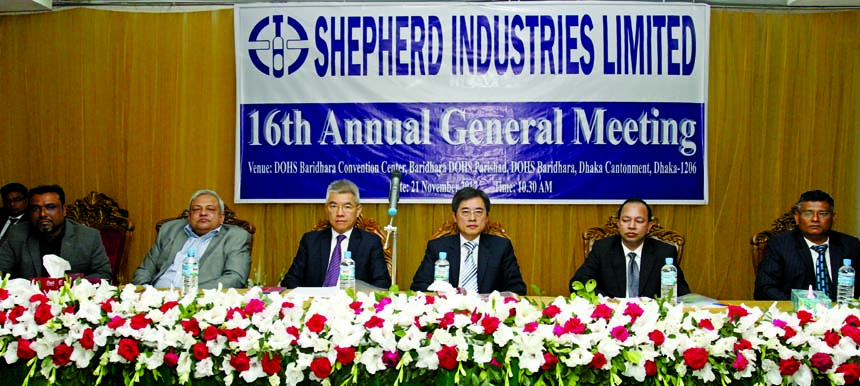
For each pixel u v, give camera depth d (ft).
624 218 9.68
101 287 6.29
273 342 5.70
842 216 12.96
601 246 10.04
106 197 12.95
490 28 12.76
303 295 7.74
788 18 12.85
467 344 5.67
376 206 13.12
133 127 13.29
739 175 12.92
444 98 12.83
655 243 9.88
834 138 12.87
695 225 12.98
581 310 5.80
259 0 13.08
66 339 5.90
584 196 12.77
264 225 13.25
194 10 13.19
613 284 9.75
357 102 12.87
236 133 13.00
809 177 12.93
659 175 12.71
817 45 12.83
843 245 9.84
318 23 12.82
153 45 13.21
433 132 12.85
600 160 12.75
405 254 13.12
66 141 13.35
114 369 5.96
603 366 5.57
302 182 12.96
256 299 6.02
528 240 13.11
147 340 5.83
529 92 12.75
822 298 6.76
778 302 7.98
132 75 13.24
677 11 12.56
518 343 5.62
